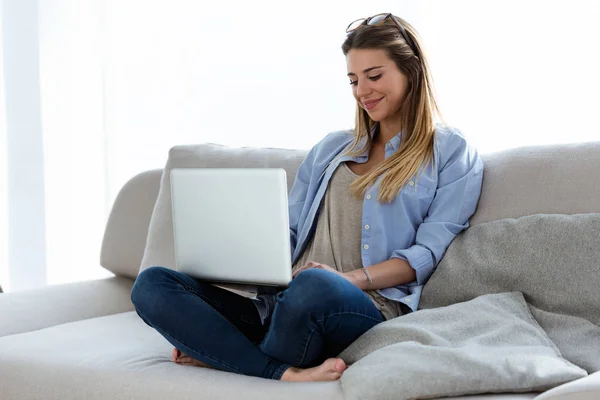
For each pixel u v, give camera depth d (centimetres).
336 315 162
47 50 337
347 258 198
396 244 196
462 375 142
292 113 286
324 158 214
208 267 179
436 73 256
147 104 313
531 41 240
